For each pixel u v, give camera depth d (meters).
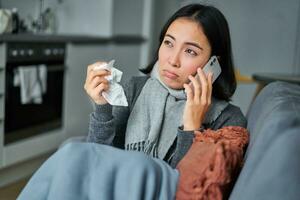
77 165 0.69
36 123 2.86
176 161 0.94
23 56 2.63
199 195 0.69
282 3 3.99
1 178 2.61
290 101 0.83
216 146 0.73
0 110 2.48
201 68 1.04
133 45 4.31
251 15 4.06
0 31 2.68
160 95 1.11
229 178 0.74
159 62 1.08
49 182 0.71
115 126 1.07
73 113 3.30
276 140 0.63
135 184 0.66
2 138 2.51
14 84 2.57
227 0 4.08
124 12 4.12
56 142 3.11
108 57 3.80
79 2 3.91
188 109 0.97
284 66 4.07
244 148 0.90
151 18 4.58
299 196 0.60
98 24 3.90
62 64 3.10
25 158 2.75
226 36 1.07
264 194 0.62
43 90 2.81
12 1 3.37
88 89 1.00
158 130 1.07
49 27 3.58
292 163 0.61
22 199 0.72
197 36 1.01
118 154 0.70
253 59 4.12
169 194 0.69
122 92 0.99
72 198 0.67
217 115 1.09
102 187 0.67
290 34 4.02
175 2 4.73
